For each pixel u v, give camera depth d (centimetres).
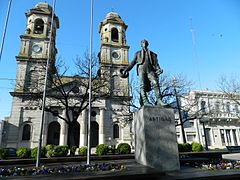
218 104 4459
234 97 3481
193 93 4281
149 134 680
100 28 4847
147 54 868
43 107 1212
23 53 3788
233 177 515
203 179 494
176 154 677
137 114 773
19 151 1484
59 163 1138
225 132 4481
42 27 4269
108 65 4169
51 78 2462
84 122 3725
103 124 3781
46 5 4406
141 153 706
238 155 1909
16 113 3475
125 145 1658
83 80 2798
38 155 1074
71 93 3372
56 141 3969
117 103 3969
